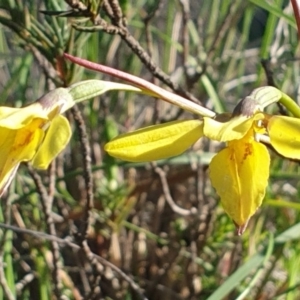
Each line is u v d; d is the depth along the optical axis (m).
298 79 0.26
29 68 0.25
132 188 0.24
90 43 0.23
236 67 0.32
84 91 0.14
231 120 0.13
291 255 0.22
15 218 0.22
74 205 0.26
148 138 0.13
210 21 0.29
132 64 0.28
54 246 0.20
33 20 0.18
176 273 0.24
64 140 0.12
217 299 0.17
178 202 0.27
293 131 0.13
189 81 0.23
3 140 0.13
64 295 0.20
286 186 0.26
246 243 0.24
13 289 0.20
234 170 0.13
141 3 0.28
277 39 0.25
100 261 0.21
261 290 0.22
